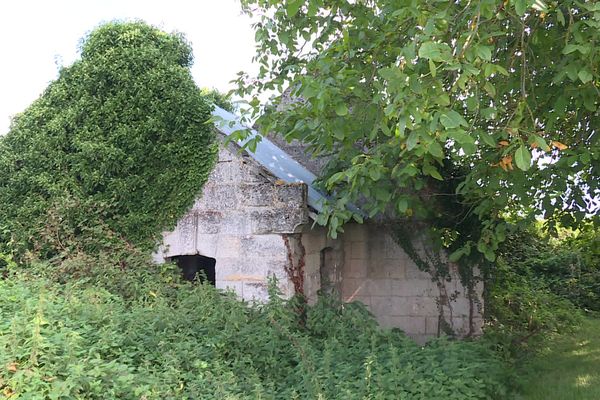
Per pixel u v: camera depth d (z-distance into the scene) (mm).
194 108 8781
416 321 10891
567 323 12812
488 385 6605
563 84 6195
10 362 4496
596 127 6434
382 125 5199
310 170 11781
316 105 5785
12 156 8922
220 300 7492
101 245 8461
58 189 8695
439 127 4727
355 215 6344
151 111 8781
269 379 6145
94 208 8672
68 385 4305
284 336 7047
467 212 10328
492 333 10219
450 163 10258
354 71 5754
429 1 5117
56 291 6812
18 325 5035
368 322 8047
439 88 4547
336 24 6871
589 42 5039
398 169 6684
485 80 5055
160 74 8820
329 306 8555
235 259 8484
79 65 9102
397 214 10742
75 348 5000
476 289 10719
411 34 5777
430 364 6445
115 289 7684
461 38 4777
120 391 4656
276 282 7867
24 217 8719
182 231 8695
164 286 7906
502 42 6059
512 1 4098
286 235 8367
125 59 8891
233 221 8516
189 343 5961
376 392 5609
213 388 5324
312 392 5598
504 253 14664
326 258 10523
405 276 10961
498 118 6379
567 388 8250
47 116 9070
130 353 5512
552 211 6934
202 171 8648
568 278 15594
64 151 8930
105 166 8648
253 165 8484
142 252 8508
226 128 8688
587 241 9219
